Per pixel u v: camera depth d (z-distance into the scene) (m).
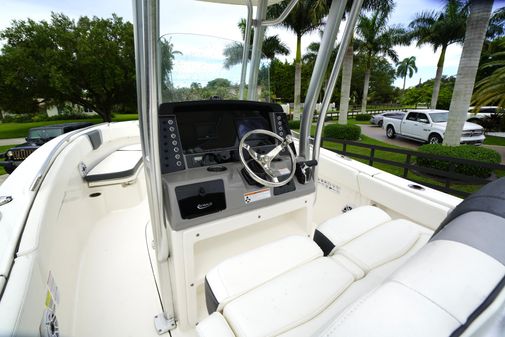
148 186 0.95
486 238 0.55
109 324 1.16
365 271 0.92
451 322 0.43
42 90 13.16
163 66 1.52
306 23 9.36
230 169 1.14
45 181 1.21
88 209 1.85
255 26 1.87
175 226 0.96
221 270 0.89
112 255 1.61
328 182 1.90
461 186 4.23
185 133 1.21
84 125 6.60
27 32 12.75
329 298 0.79
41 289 0.77
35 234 0.87
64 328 1.00
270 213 1.23
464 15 8.74
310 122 1.40
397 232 1.11
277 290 0.80
